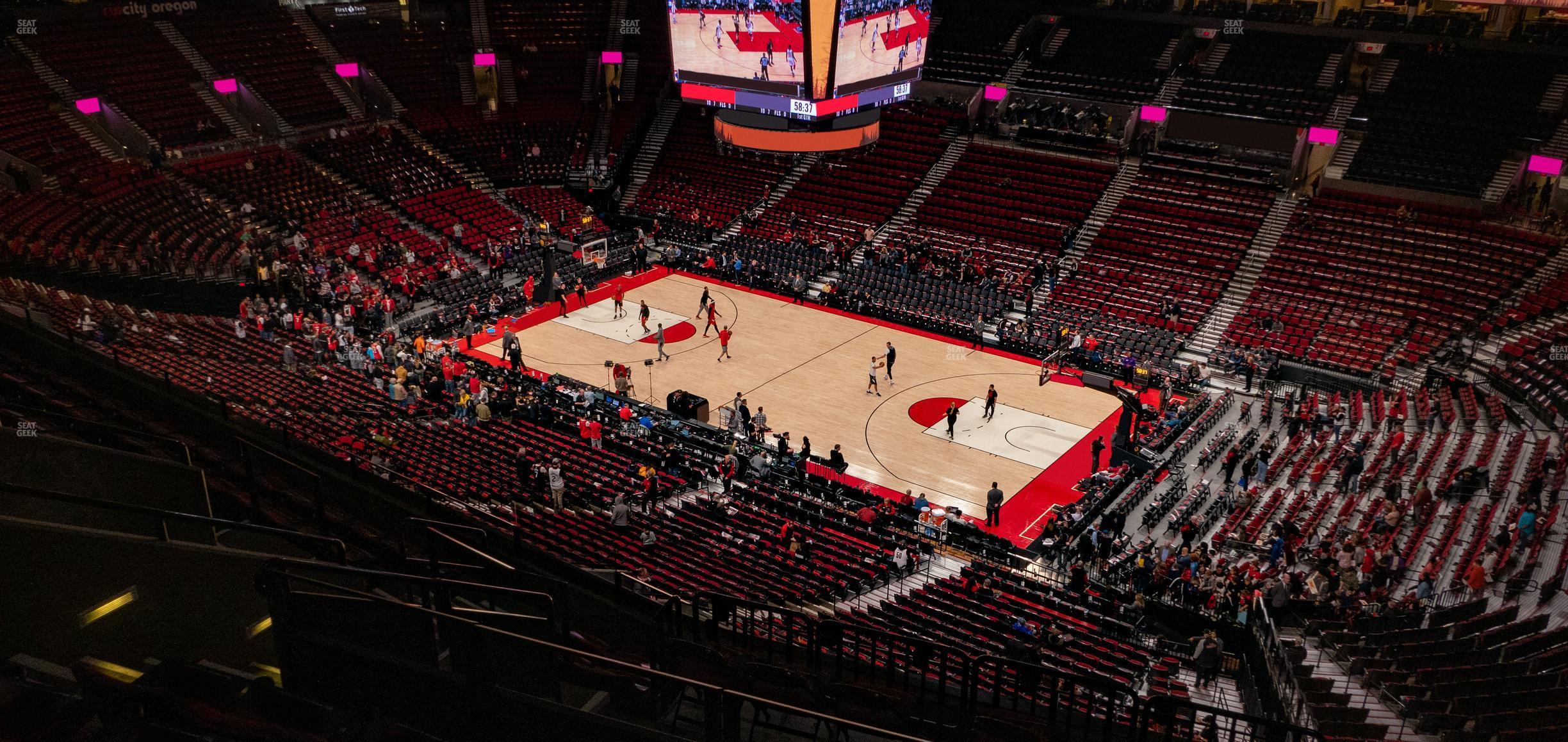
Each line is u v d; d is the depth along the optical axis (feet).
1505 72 136.05
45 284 87.81
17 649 25.41
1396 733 44.04
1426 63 140.67
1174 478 88.69
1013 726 36.81
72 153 128.67
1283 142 138.41
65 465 34.47
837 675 39.96
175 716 21.16
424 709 25.04
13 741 20.07
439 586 26.04
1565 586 59.77
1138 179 140.05
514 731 24.54
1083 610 67.56
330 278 124.06
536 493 75.82
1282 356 110.42
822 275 138.92
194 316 104.58
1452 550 70.54
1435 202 125.18
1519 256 113.60
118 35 149.28
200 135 143.43
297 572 42.60
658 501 82.38
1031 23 162.71
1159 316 120.37
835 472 91.50
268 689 22.06
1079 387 111.34
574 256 142.10
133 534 26.35
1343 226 124.77
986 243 137.28
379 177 147.13
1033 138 151.53
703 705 29.71
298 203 135.33
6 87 133.08
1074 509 82.23
